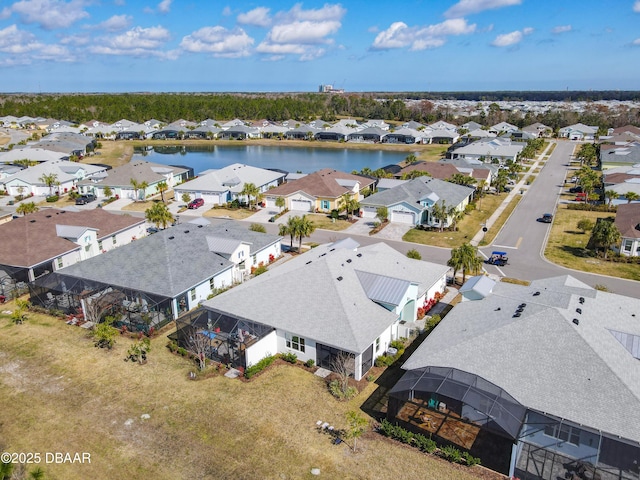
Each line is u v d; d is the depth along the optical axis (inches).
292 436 997.2
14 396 1141.1
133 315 1485.0
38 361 1293.1
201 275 1635.1
